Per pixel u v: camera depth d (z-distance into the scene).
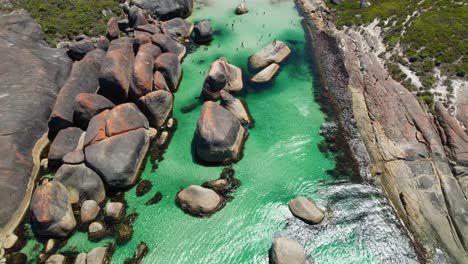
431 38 47.78
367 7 59.03
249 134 39.16
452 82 41.56
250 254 28.95
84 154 32.94
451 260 28.56
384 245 29.61
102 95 40.50
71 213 30.11
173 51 48.50
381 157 36.28
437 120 37.84
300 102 43.47
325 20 58.75
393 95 41.84
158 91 39.41
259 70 48.31
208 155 35.34
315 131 39.72
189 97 43.91
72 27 50.22
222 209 31.97
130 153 33.66
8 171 31.77
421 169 34.25
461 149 34.50
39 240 29.23
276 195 33.25
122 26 52.34
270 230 30.55
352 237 30.12
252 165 35.81
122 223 30.67
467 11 50.75
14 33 44.69
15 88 38.25
